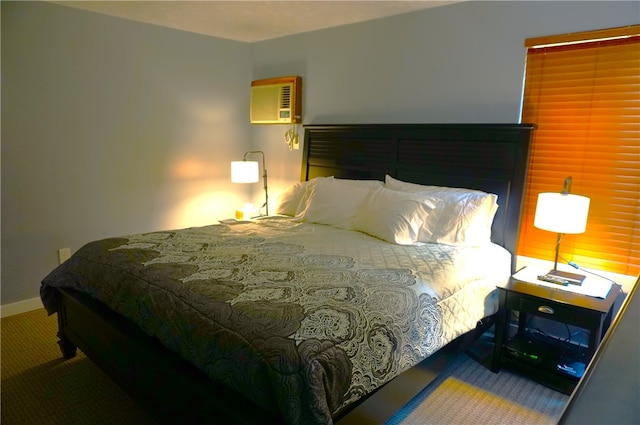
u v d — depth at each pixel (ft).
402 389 5.99
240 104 15.08
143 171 12.82
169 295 6.04
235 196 15.43
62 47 10.80
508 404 7.34
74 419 6.85
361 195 10.61
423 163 10.69
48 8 10.45
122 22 11.80
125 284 6.75
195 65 13.61
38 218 10.88
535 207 9.45
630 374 1.90
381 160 11.50
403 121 11.30
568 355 8.14
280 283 6.23
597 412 1.63
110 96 11.83
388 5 10.30
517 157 9.21
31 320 10.41
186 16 11.53
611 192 8.47
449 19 10.18
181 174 13.76
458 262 7.89
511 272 9.37
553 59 8.90
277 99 13.92
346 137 12.26
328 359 4.61
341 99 12.65
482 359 8.86
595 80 8.45
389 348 5.42
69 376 8.06
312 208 11.16
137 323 6.34
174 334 5.64
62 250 11.36
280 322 4.99
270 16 11.44
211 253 7.80
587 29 8.35
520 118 9.43
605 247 8.63
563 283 8.04
